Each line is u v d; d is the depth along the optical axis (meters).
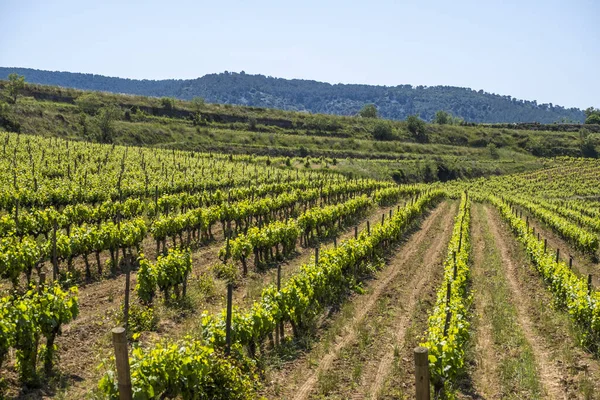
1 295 14.60
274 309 12.95
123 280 17.97
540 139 134.75
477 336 14.47
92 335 12.70
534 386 11.15
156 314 14.48
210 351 9.30
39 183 30.86
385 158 103.69
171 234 22.69
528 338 14.65
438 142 129.62
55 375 10.50
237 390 9.56
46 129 76.56
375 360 12.48
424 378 6.55
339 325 14.80
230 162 65.69
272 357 12.39
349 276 19.95
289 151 96.56
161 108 110.94
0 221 19.42
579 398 10.71
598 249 31.80
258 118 119.12
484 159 115.25
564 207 54.59
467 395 10.90
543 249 23.69
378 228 24.88
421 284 20.38
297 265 22.48
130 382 7.23
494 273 23.17
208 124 108.19
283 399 10.40
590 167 107.75
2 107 74.19
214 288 17.48
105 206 25.70
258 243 21.61
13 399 9.38
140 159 50.56
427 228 36.69
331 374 11.53
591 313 14.28
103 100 105.12
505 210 42.06
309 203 41.34
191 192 38.81
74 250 17.47
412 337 14.01
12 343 9.65
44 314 10.55
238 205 28.58
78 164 42.19
